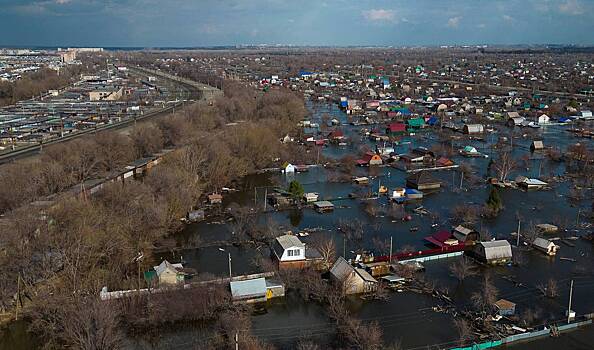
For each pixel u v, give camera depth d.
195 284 61.50
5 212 78.94
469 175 116.56
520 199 101.44
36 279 62.47
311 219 90.69
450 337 54.12
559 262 72.62
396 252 75.12
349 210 95.56
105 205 80.81
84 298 57.06
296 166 123.56
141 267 70.31
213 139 118.81
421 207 96.31
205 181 107.19
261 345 51.59
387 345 52.50
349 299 62.16
